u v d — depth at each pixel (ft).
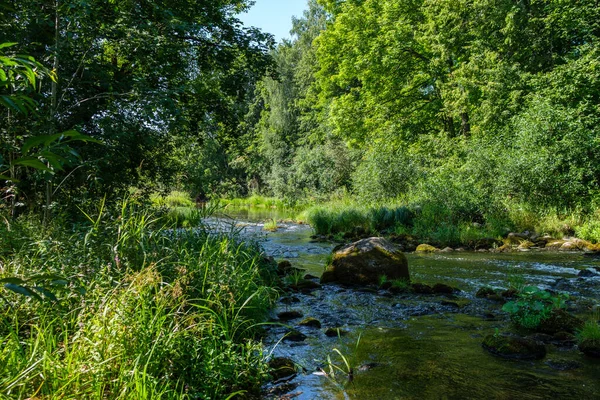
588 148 49.55
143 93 26.81
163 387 10.08
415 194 60.54
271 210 105.50
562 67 57.11
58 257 14.70
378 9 83.92
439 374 13.35
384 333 17.25
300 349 15.42
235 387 11.76
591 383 12.79
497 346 15.20
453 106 69.26
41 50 25.18
